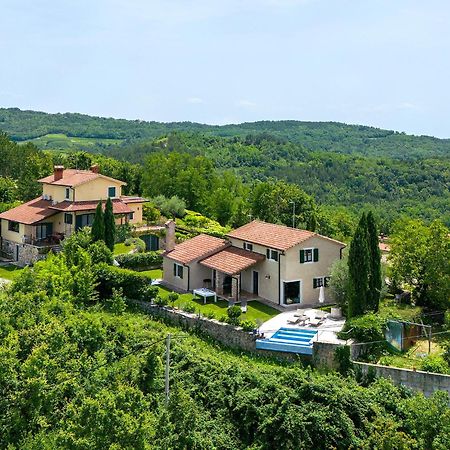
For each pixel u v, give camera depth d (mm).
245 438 31125
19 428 23172
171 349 35938
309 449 30141
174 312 42531
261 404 31688
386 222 109688
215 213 93562
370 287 41250
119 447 19641
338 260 45594
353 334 37438
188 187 99562
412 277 47406
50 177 68188
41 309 33438
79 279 43125
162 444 21875
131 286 45562
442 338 40062
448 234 47156
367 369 34625
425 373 33156
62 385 25141
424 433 28031
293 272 46312
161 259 57469
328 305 47000
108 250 50656
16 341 26781
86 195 64812
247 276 49781
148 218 75438
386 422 29203
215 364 34844
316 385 31859
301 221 92438
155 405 28438
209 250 50750
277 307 45688
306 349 36562
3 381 23734
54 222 63906
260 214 94125
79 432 20219
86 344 33250
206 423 31094
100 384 26125
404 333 37906
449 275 45000
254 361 37219
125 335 36438
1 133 120062
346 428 30578
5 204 74938
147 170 105375
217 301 46375
